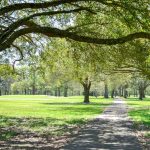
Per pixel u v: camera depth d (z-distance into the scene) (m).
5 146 17.23
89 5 19.00
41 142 18.72
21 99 102.19
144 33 17.94
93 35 20.53
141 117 37.16
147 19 17.20
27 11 22.19
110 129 25.00
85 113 43.81
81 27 20.38
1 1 19.78
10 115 39.78
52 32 18.16
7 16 21.66
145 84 114.00
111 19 20.25
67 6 20.33
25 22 19.20
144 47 21.56
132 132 23.30
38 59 26.56
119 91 183.12
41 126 27.58
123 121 31.98
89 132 23.05
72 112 45.62
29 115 40.03
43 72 27.53
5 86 169.88
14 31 18.27
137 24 18.11
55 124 29.14
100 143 17.80
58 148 16.16
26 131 24.14
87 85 78.25
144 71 33.09
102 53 22.66
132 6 17.05
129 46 21.72
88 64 24.14
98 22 20.50
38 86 157.62
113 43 18.05
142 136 21.30
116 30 20.55
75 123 30.05
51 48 25.55
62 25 22.47
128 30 20.14
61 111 47.66
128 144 17.59
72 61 25.34
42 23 22.70
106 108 56.19
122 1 17.05
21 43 25.67
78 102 80.31
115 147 16.48
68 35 18.17
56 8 20.67
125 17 17.95
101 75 52.00
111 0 17.11
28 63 27.08
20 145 17.56
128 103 79.81
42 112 45.41
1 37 17.84
